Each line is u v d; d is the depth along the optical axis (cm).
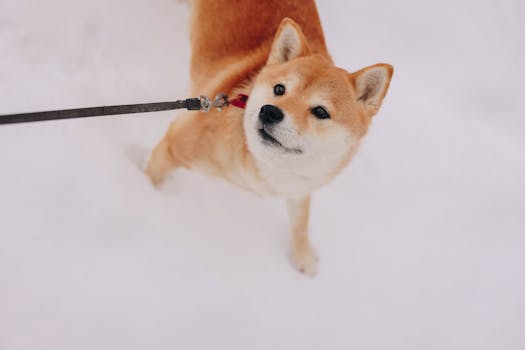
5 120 165
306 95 191
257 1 254
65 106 269
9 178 238
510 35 379
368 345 263
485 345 278
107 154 260
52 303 224
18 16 289
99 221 242
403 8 369
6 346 211
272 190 231
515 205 326
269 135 192
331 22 353
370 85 201
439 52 364
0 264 224
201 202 274
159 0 338
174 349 232
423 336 273
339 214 299
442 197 319
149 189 264
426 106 349
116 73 301
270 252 274
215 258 259
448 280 292
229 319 247
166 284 243
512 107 360
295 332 256
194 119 224
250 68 234
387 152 327
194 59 273
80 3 310
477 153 340
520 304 294
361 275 283
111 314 229
